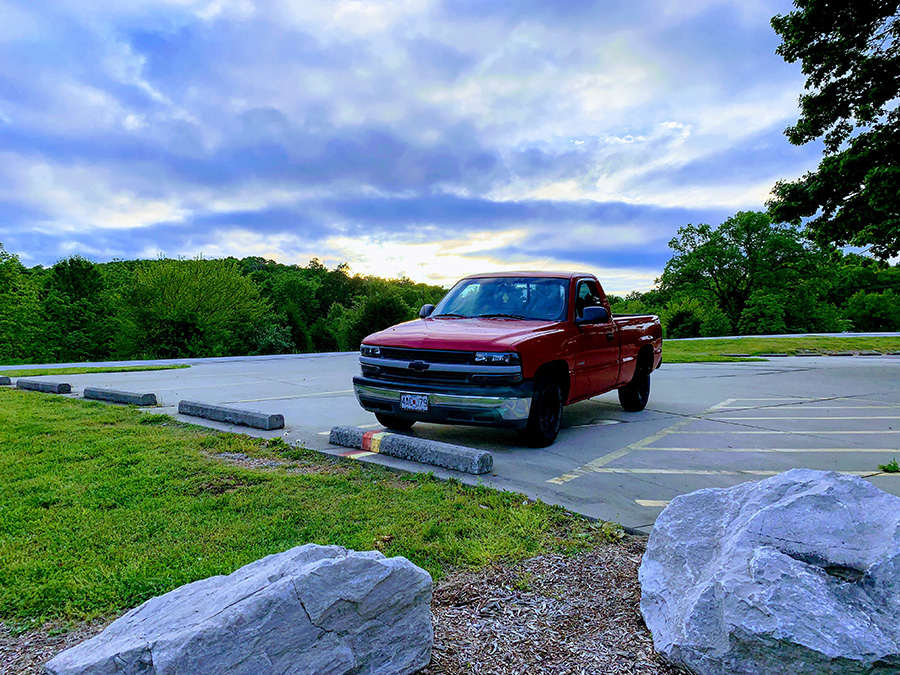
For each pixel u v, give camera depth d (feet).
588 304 22.61
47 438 19.42
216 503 12.71
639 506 12.95
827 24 48.93
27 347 145.69
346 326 192.13
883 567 6.53
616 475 15.55
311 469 15.84
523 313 21.29
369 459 16.78
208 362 58.80
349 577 6.35
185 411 24.31
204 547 10.38
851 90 51.13
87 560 9.92
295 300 244.83
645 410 27.02
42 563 9.73
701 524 8.54
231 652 5.56
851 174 49.11
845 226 52.42
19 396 30.37
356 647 6.34
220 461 16.57
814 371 46.24
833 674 5.88
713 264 175.73
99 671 5.36
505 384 17.24
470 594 8.80
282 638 5.84
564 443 19.63
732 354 67.36
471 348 17.57
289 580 6.00
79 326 156.56
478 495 13.43
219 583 6.93
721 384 37.40
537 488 14.23
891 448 18.95
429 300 280.92
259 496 13.19
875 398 30.91
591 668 7.02
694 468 16.34
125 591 8.76
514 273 23.53
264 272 265.34
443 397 17.67
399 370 18.76
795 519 7.36
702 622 6.86
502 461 16.99
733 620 6.49
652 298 201.77
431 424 22.75
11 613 8.35
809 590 6.36
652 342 26.89
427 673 6.86
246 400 29.66
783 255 170.19
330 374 44.47
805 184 53.83
